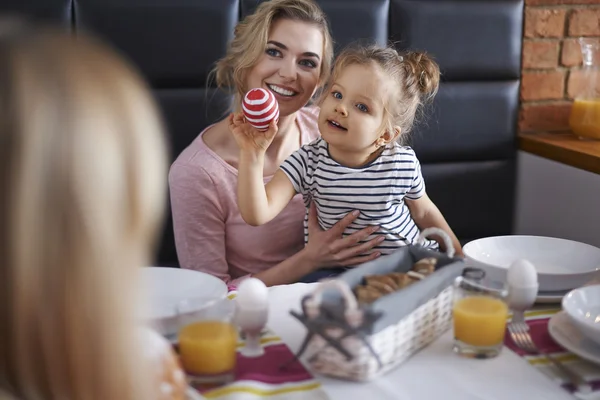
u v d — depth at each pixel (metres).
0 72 0.40
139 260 0.45
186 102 1.94
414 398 0.80
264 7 1.58
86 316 0.41
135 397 0.45
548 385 0.83
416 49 2.07
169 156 1.95
